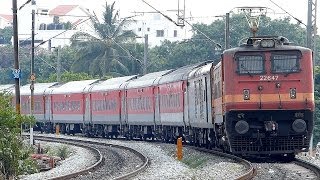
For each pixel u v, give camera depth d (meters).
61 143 103.75
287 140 62.59
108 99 122.44
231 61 62.22
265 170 53.69
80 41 194.88
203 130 80.50
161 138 103.50
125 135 118.44
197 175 51.50
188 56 194.62
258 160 64.81
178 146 70.94
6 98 61.38
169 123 97.25
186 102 87.06
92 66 189.50
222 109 63.94
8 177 55.53
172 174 53.22
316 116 117.19
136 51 195.00
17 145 57.44
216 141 74.19
